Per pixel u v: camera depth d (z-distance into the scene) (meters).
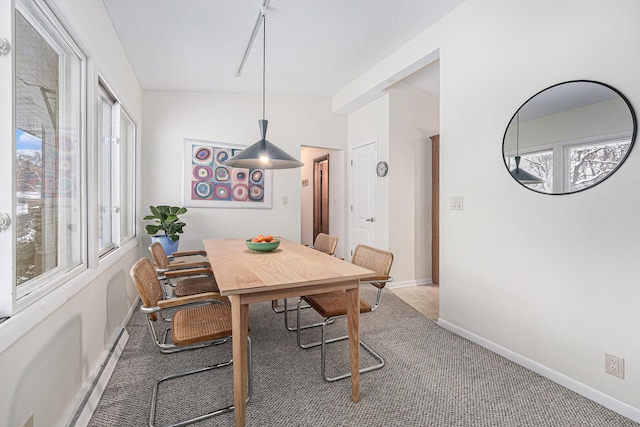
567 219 1.78
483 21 2.28
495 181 2.21
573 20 1.75
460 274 2.50
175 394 1.72
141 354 2.16
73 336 1.54
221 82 3.81
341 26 2.71
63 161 1.62
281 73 3.65
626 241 1.55
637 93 1.50
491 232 2.24
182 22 2.54
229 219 4.21
